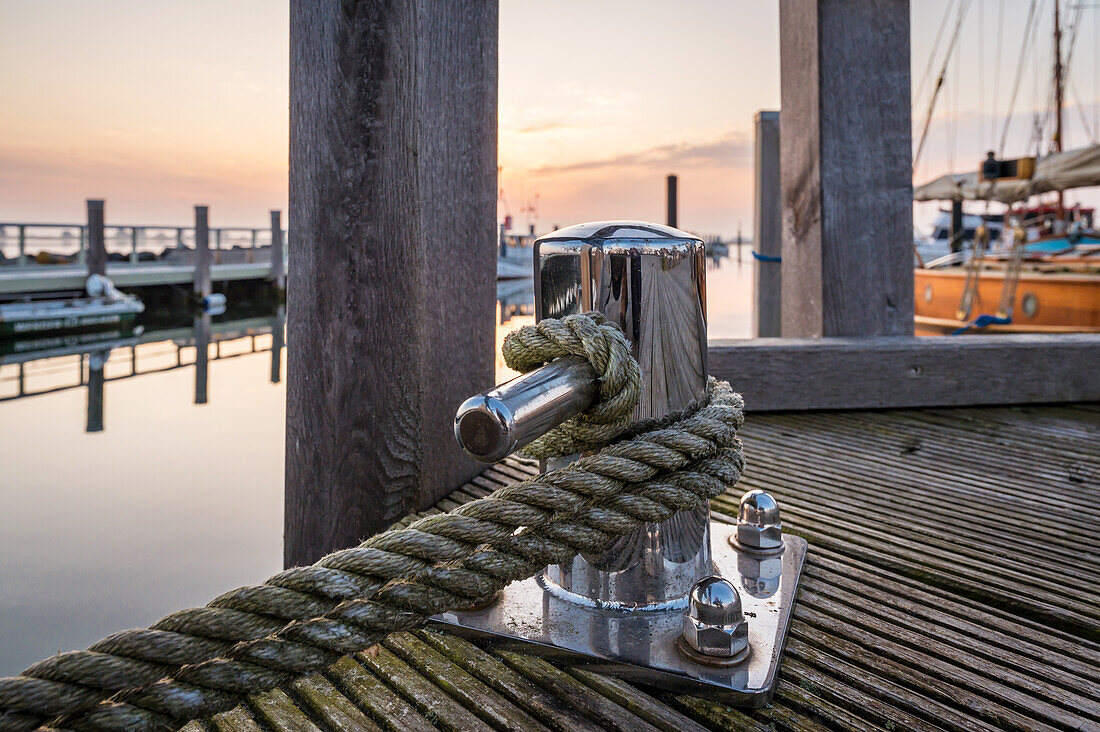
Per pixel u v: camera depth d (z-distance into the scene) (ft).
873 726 2.98
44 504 16.44
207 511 15.97
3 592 11.46
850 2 9.14
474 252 6.08
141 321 60.13
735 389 8.80
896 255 9.45
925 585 4.28
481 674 3.28
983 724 3.00
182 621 2.30
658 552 3.67
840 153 9.30
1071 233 46.09
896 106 9.32
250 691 2.44
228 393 33.65
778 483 6.31
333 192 5.20
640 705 3.07
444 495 5.93
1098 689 3.24
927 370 8.96
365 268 5.18
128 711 2.21
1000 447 7.41
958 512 5.58
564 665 3.34
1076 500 5.86
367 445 5.31
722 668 3.19
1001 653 3.52
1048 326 29.71
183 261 68.59
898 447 7.44
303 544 5.61
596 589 3.70
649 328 3.48
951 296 34.53
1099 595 4.24
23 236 52.47
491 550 2.94
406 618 2.72
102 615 10.66
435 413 5.75
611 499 3.21
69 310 46.93
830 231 9.35
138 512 15.80
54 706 2.05
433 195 5.55
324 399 5.40
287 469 5.64
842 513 5.56
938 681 3.28
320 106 5.18
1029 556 4.77
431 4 5.35
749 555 4.42
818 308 9.49
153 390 34.12
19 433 25.16
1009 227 50.96
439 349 5.76
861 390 8.91
